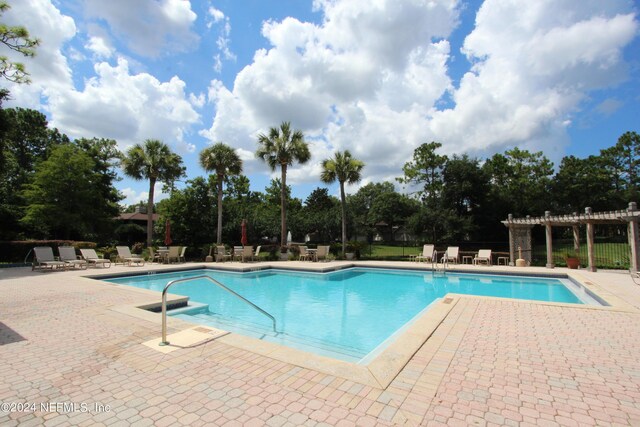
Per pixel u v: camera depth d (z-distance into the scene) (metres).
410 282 12.76
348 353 5.25
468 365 3.58
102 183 29.11
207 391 2.98
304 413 2.59
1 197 23.59
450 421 2.47
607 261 15.05
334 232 37.12
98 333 4.76
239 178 43.38
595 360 3.72
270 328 6.64
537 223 14.93
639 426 2.40
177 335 4.63
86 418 2.54
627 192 38.06
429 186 29.23
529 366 3.55
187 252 20.94
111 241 27.72
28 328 5.03
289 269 15.20
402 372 3.40
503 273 13.31
